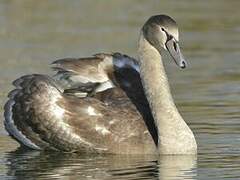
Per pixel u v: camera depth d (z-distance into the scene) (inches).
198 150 604.7
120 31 1153.4
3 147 633.6
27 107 620.7
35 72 892.0
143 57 614.2
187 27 1205.1
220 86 837.8
